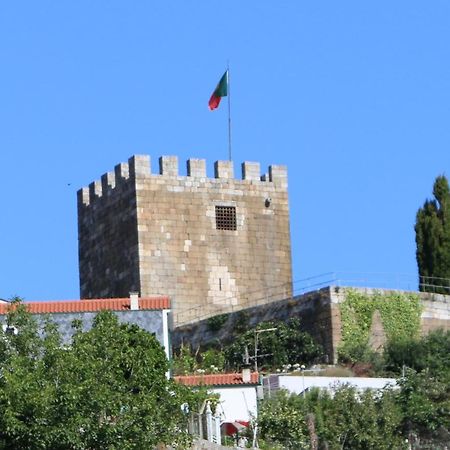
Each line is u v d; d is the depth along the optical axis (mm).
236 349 177125
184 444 128750
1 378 122375
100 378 124625
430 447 152875
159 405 127375
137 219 199125
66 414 120750
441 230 196000
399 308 182875
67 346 126875
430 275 195500
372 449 150500
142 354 129125
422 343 175000
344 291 180500
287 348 177375
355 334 179500
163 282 198625
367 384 163125
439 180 198125
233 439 146750
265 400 152250
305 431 148375
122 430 122938
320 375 166500
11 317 125875
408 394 156500
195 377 152375
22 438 119500
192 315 198500
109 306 147625
